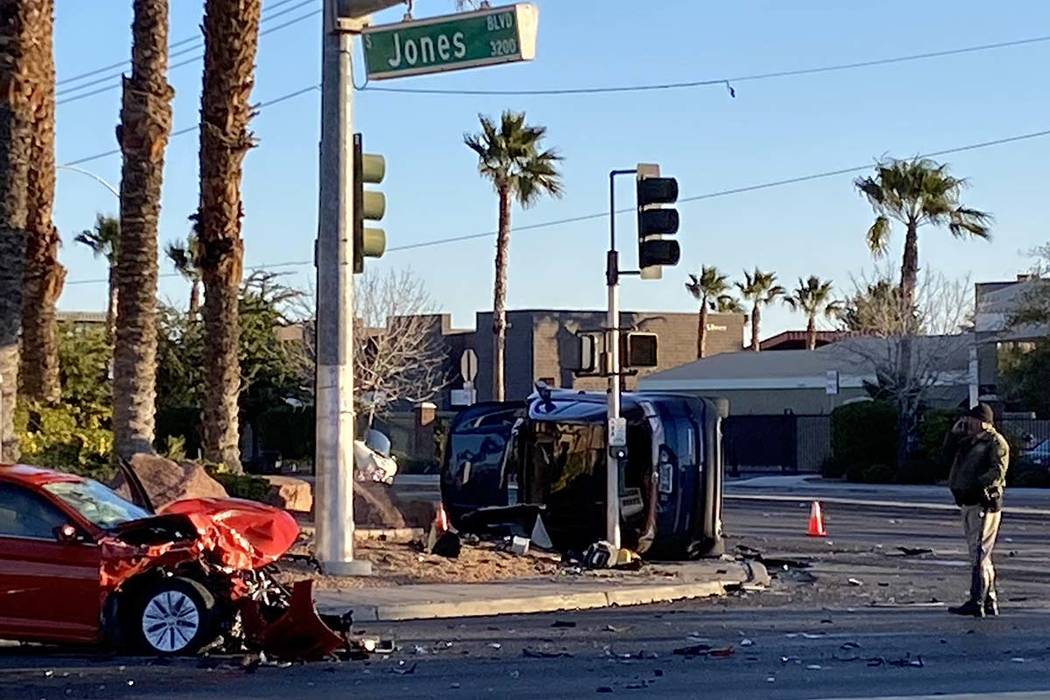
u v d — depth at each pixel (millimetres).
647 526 24812
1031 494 47562
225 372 28391
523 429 26703
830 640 16047
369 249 20906
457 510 27734
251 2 27875
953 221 61031
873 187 61406
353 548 21594
